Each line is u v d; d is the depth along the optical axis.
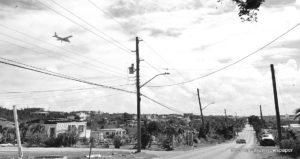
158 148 50.66
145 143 49.84
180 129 60.94
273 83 39.38
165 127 54.00
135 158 30.31
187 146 56.28
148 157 31.78
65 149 43.41
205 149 48.91
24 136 61.31
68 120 70.69
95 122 136.62
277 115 38.91
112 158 28.88
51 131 64.81
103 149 46.28
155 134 53.19
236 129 141.12
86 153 34.66
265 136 54.91
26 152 34.81
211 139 84.00
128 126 129.62
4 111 112.69
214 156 33.38
